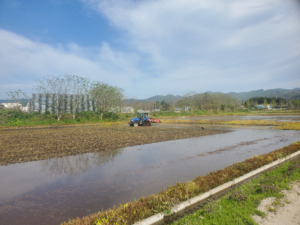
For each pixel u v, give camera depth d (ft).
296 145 38.40
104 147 43.37
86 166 29.14
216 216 14.15
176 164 29.86
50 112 121.70
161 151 39.24
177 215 15.28
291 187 19.31
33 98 121.39
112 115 144.46
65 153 37.68
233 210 14.93
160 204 15.78
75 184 22.20
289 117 165.99
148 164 29.94
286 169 23.77
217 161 31.55
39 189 20.89
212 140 53.26
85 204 17.47
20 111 112.16
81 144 47.06
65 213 15.97
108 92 137.49
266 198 17.21
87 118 129.18
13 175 25.43
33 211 16.31
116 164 30.07
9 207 17.03
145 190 20.31
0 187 21.50
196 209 16.16
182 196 17.26
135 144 46.93
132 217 13.93
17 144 47.37
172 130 80.79
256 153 37.22
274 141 51.34
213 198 18.10
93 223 13.06
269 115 201.46
